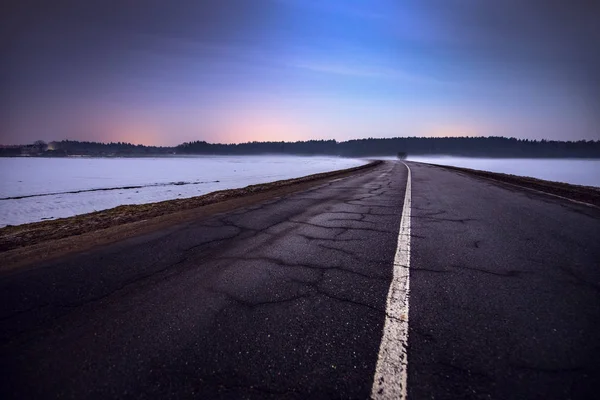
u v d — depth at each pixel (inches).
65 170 1534.2
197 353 60.1
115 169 1622.8
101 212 279.3
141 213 246.4
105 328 70.4
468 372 53.1
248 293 87.8
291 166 1770.4
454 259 115.0
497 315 72.4
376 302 80.5
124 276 103.3
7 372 55.4
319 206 250.8
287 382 51.8
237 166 1873.8
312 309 77.3
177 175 1128.2
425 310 75.4
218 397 48.7
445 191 351.6
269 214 217.3
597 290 86.4
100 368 56.3
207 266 111.9
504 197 294.2
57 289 93.2
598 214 204.2
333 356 58.1
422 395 48.3
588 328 66.5
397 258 117.1
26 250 139.0
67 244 147.7
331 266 109.6
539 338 62.8
